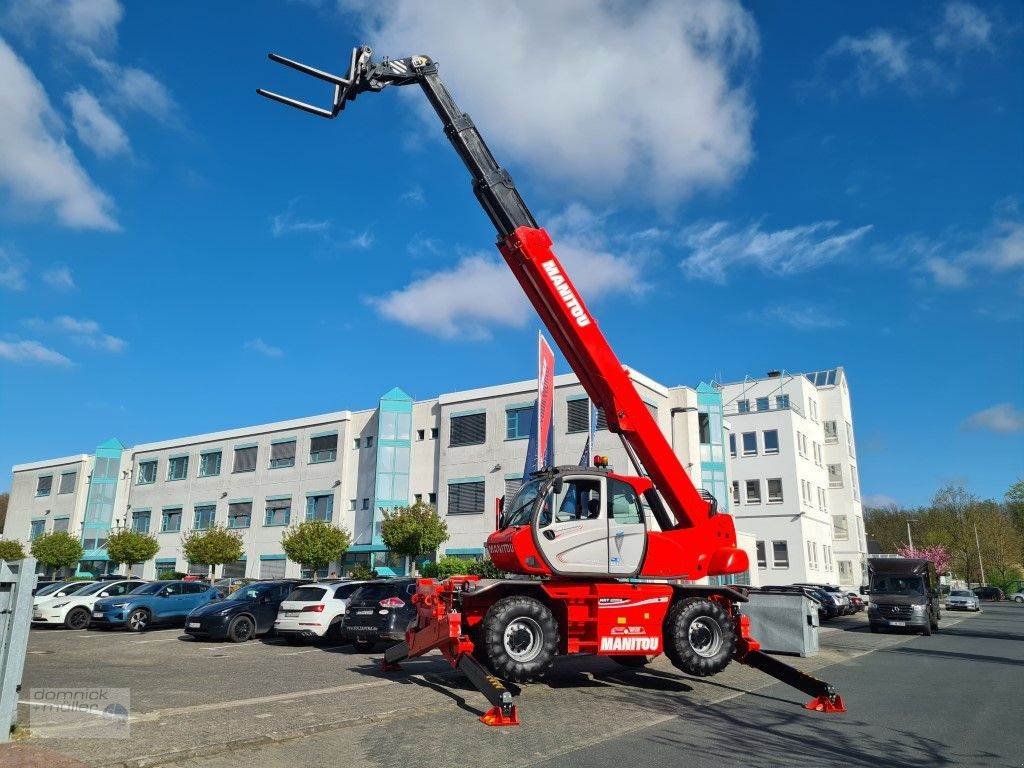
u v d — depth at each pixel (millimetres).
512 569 10297
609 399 10711
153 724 7562
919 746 7336
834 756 6836
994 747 7324
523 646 9727
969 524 69500
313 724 7688
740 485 45688
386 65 9688
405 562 34812
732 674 12281
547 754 6727
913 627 23828
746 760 6605
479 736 7426
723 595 11211
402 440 37188
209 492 44500
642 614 10438
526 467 23203
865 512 85562
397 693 9734
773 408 49000
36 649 16125
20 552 46125
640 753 6797
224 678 11406
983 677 12828
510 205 10219
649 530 10828
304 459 40594
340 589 17031
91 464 52094
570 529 10234
